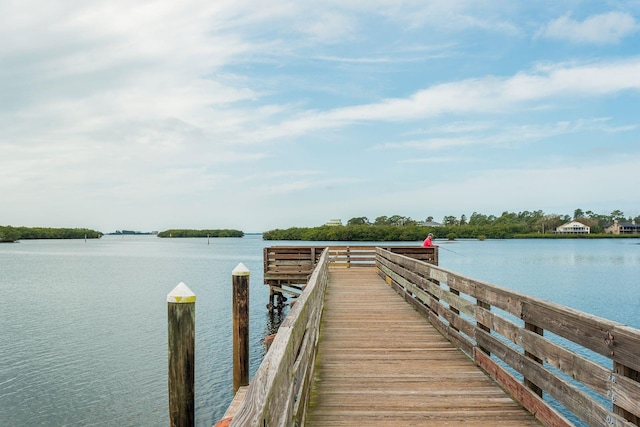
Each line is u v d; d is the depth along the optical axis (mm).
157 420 10469
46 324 20266
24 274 45375
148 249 120875
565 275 41781
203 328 19125
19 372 13594
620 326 2932
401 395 4988
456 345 7059
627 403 2811
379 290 13406
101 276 43125
